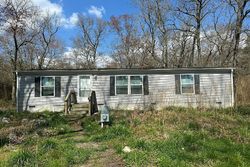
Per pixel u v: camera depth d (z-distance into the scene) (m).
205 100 25.75
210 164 9.36
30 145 12.67
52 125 18.48
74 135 15.32
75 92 25.64
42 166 9.30
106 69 25.78
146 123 15.73
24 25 36.75
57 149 10.97
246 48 36.88
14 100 36.72
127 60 52.22
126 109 25.53
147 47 44.94
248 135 13.09
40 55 48.03
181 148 10.73
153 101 25.75
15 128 17.12
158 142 10.99
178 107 24.20
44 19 46.97
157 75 26.03
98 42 59.94
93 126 16.94
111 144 12.02
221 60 36.34
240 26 33.19
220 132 13.35
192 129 13.93
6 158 10.01
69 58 59.78
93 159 10.16
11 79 43.53
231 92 26.06
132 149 10.59
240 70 33.78
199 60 36.94
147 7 56.91
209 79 26.09
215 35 36.84
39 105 25.56
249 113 21.58
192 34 37.66
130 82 25.92
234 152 10.43
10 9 34.88
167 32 41.19
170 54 41.81
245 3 32.72
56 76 25.80
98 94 25.75
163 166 8.84
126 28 52.88
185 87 25.95
